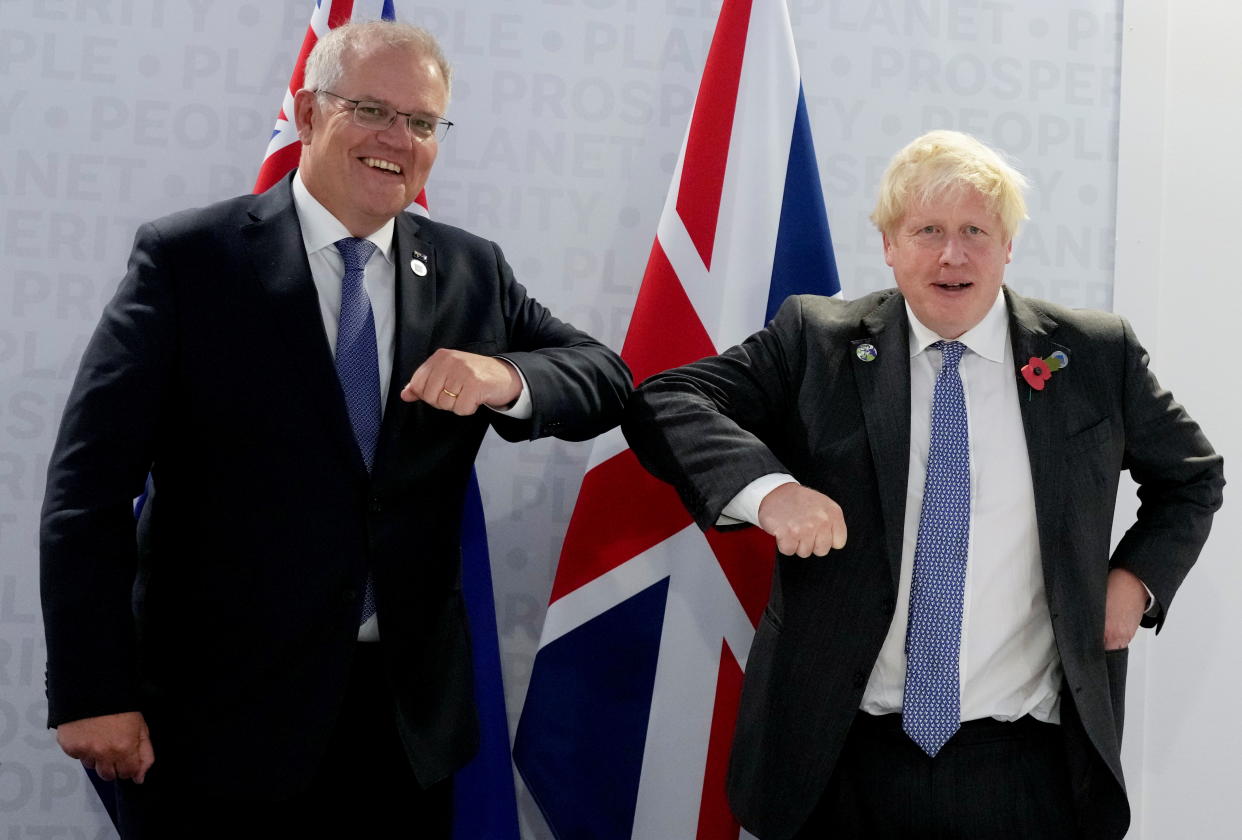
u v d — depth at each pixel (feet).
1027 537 5.75
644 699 7.20
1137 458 6.15
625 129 8.22
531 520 7.97
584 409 5.82
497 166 8.10
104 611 5.09
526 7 8.14
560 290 8.13
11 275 7.65
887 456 5.71
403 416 5.62
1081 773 5.62
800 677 5.72
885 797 5.68
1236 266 8.52
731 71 7.63
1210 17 8.63
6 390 7.62
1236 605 8.34
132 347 5.34
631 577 7.26
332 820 5.65
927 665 5.63
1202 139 8.59
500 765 7.15
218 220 5.73
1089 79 8.61
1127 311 8.48
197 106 7.87
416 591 5.70
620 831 7.13
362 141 5.65
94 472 5.20
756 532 7.31
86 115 7.75
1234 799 8.28
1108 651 5.92
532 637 7.92
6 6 7.70
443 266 6.13
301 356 5.50
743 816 5.81
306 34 7.57
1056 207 8.53
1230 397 8.47
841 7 8.41
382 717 5.69
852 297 8.36
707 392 6.07
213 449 5.42
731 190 7.52
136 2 7.82
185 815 5.34
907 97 8.47
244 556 5.39
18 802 7.47
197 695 5.36
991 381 5.96
